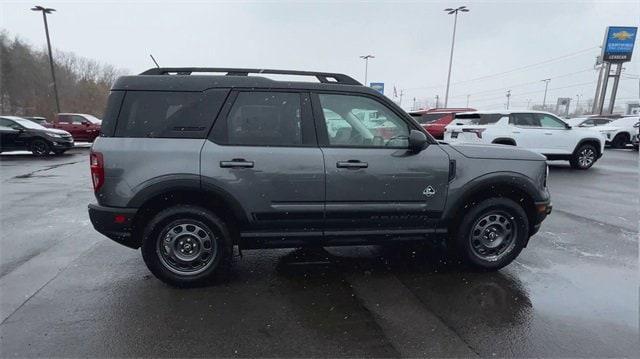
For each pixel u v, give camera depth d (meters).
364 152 3.71
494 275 4.05
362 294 3.60
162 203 3.61
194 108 3.53
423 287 3.76
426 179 3.81
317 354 2.71
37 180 9.94
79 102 53.72
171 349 2.75
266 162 3.54
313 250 4.76
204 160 3.48
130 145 3.43
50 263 4.28
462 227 4.02
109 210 3.44
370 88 3.83
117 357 2.65
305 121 3.66
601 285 3.84
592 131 12.13
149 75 3.59
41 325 3.03
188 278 3.66
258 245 3.79
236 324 3.07
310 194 3.64
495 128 11.31
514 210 4.04
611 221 6.21
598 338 2.94
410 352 2.74
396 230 3.92
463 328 3.05
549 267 4.29
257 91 3.62
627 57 31.39
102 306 3.33
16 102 49.25
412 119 3.88
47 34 29.08
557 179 10.44
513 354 2.74
